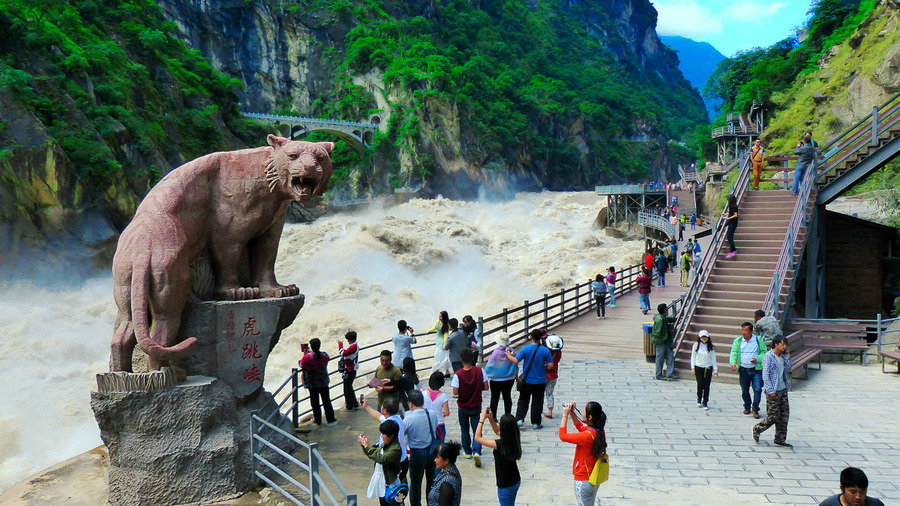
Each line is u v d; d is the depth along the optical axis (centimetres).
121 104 5525
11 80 4053
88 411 1817
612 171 15138
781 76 6719
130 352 787
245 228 883
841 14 6084
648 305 2094
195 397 765
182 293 798
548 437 984
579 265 4191
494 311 3064
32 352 2331
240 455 795
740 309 1464
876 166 1736
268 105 12050
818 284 1961
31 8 5316
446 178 10931
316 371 1045
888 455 884
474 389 881
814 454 895
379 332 2689
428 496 576
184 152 6194
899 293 2298
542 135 13938
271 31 12244
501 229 6019
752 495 766
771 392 912
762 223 1744
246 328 882
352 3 12938
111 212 4625
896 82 3628
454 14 14862
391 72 11519
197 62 7650
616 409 1122
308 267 3925
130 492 760
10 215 3844
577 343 1678
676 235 3806
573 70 17725
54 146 4106
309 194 855
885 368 1395
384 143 11000
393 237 4294
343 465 888
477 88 12625
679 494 771
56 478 873
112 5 7312
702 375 1109
